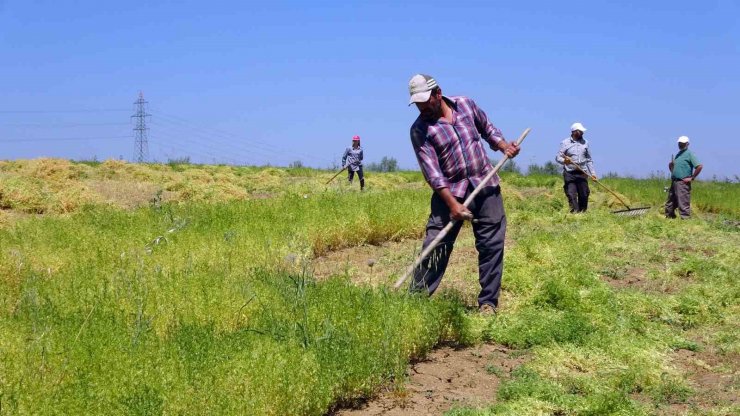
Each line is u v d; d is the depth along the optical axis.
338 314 6.60
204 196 19.64
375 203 13.98
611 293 8.75
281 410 5.14
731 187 28.66
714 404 5.89
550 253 10.56
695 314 8.50
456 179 7.67
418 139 7.66
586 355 6.83
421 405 5.69
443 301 7.34
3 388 4.70
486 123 7.95
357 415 5.50
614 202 22.11
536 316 7.63
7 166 22.70
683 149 17.98
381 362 6.07
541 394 5.77
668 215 18.36
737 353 7.21
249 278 7.84
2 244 9.59
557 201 20.33
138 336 5.75
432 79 7.56
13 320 6.05
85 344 5.42
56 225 11.17
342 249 12.02
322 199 14.74
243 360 5.39
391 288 7.51
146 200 18.36
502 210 7.81
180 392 4.86
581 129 17.47
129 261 8.71
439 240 7.55
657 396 6.01
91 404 4.57
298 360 5.54
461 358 6.81
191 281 7.35
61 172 21.39
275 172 33.06
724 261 11.23
